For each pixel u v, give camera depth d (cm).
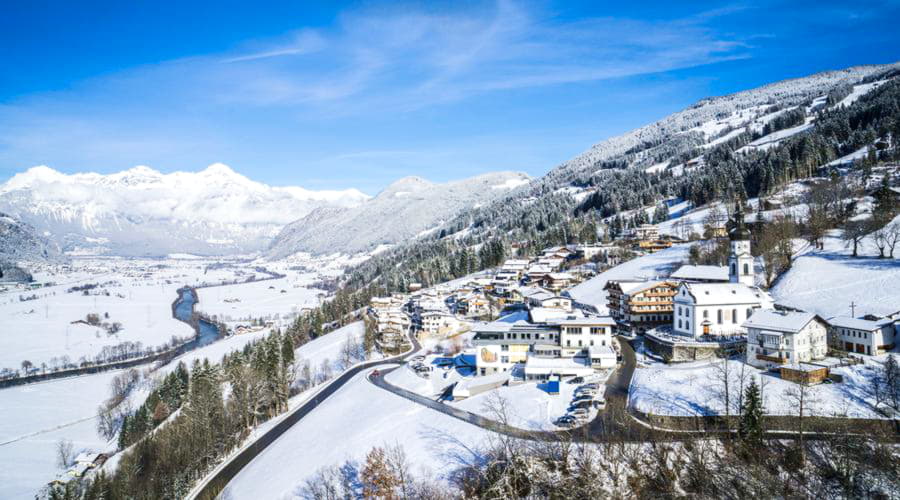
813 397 8356
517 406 9950
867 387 8512
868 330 9750
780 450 7244
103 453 13112
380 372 14625
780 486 6619
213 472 10288
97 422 16125
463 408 10556
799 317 9906
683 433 8000
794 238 17562
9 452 13738
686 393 9144
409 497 7725
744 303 11969
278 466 9850
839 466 6719
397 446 9244
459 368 13475
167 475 10062
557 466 7406
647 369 10881
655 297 14300
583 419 8850
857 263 13962
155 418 14862
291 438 11069
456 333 18250
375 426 10362
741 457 7188
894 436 7338
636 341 13350
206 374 15238
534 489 7169
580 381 10806
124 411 16425
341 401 12512
